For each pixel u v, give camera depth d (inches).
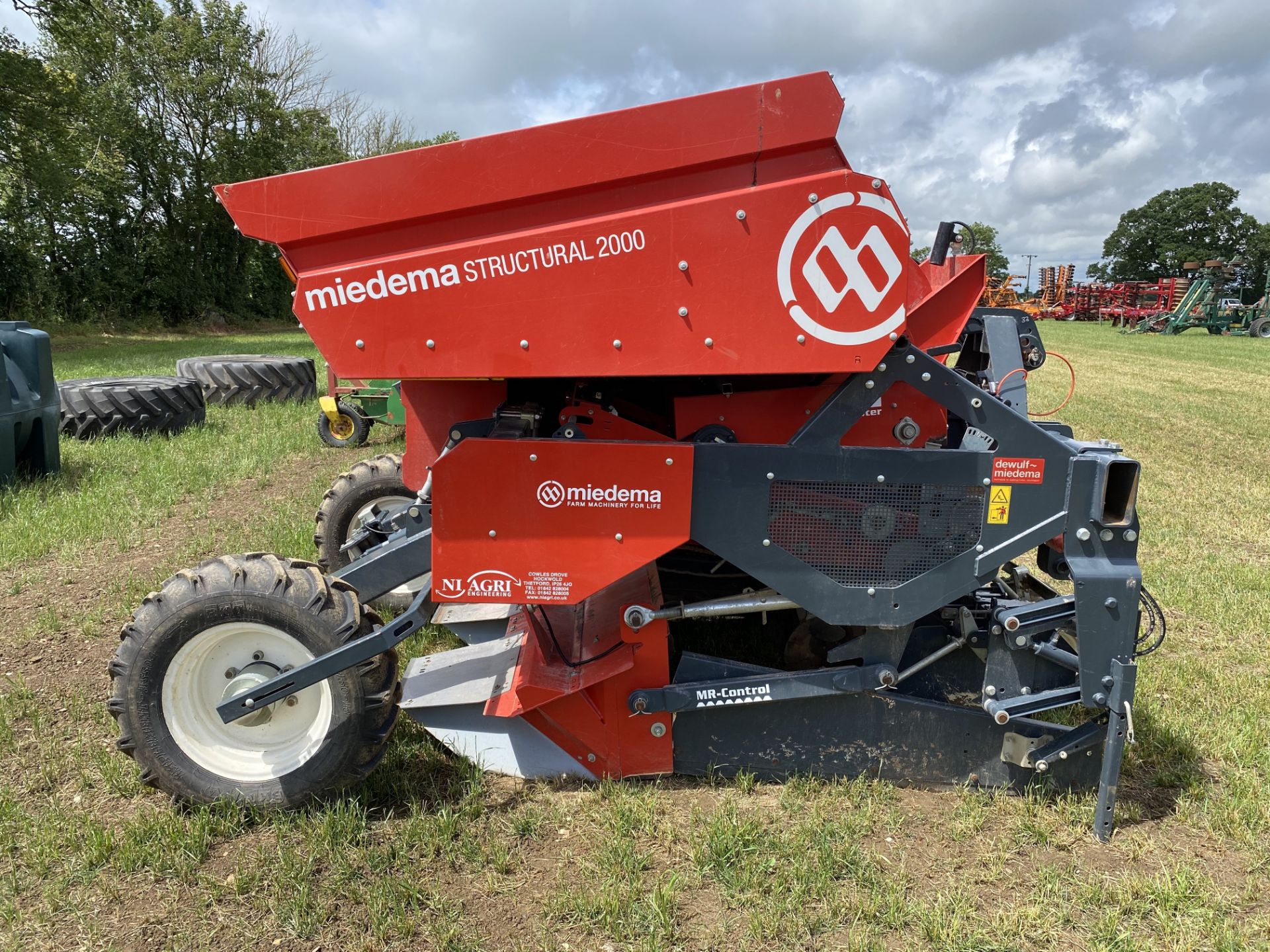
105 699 145.2
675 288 102.5
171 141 1304.1
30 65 843.4
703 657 125.1
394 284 103.4
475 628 152.6
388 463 184.9
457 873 104.1
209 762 113.0
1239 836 115.3
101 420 340.5
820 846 108.0
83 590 191.8
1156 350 1122.0
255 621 108.8
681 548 171.3
